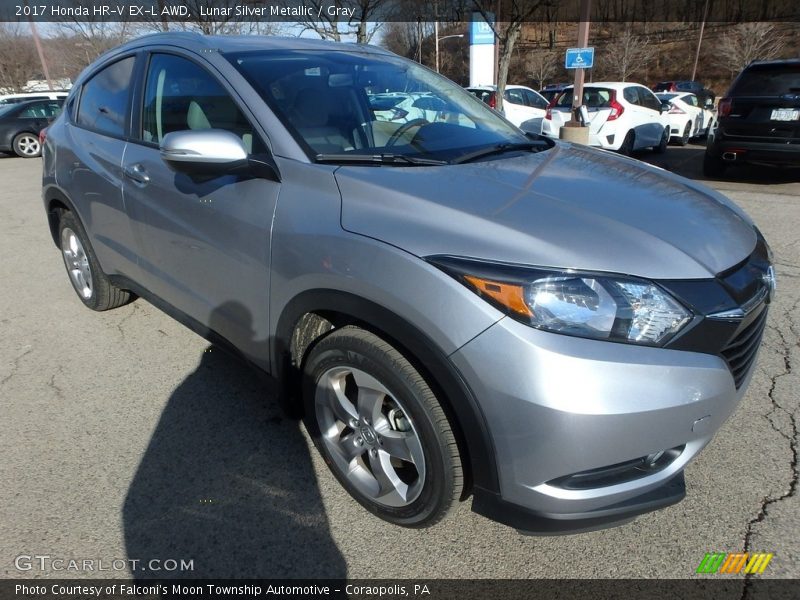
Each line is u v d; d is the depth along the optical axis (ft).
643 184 7.53
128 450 8.47
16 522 7.15
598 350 5.30
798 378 10.09
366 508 7.23
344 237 6.29
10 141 46.62
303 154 7.27
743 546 6.77
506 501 5.90
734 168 31.73
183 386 10.11
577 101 35.09
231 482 7.83
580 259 5.55
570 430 5.26
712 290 5.74
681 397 5.46
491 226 5.88
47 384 10.25
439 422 5.98
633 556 6.68
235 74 8.17
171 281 9.36
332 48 9.93
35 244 19.51
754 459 8.12
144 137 9.63
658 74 176.24
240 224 7.49
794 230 18.60
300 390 7.84
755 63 25.45
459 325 5.49
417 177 6.89
